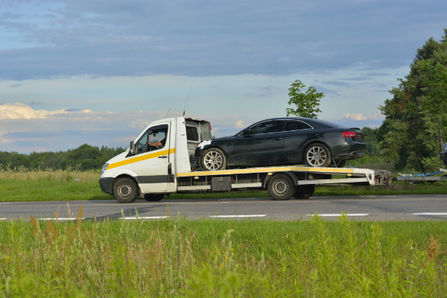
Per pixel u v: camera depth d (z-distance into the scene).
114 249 4.95
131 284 3.82
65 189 23.91
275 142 14.95
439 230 7.51
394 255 4.92
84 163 131.38
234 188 15.48
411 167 55.41
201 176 15.83
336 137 14.30
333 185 15.20
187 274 4.17
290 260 4.84
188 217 11.16
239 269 4.24
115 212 13.12
